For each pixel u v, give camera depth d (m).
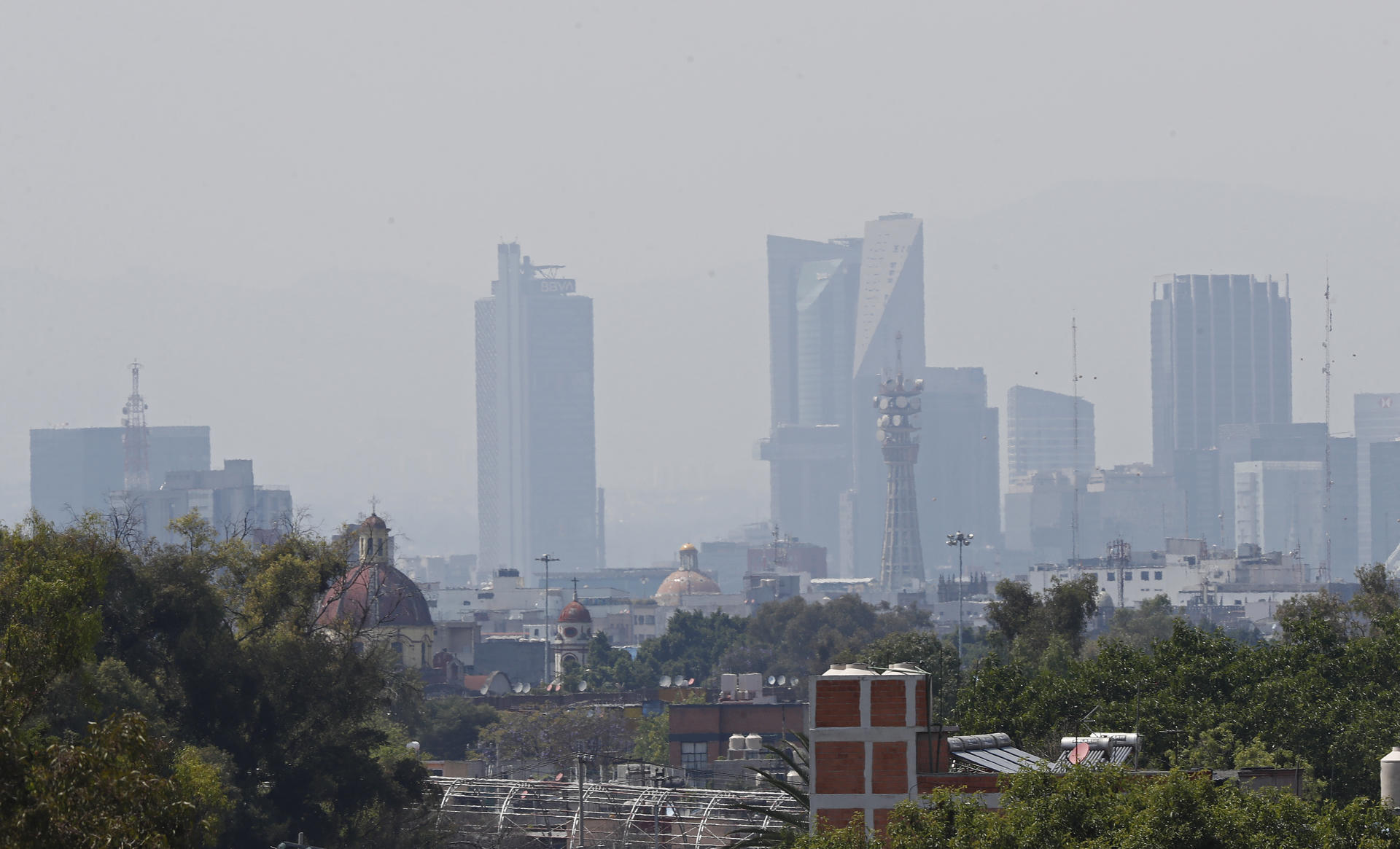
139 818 129.88
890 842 161.00
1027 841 150.62
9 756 128.50
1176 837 147.25
